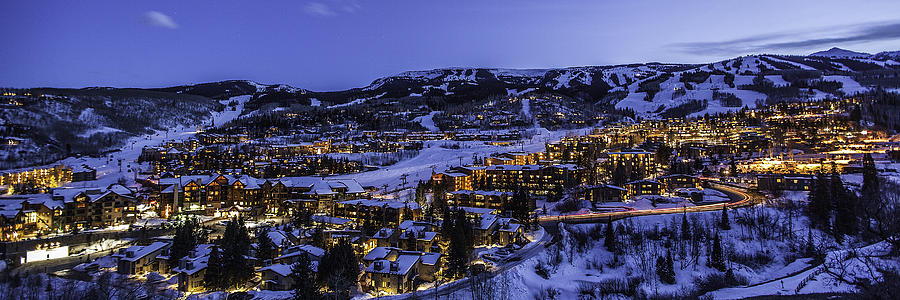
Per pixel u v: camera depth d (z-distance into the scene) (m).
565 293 109.56
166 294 100.38
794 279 96.38
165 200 188.25
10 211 146.00
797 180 194.75
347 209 175.88
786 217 147.12
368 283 107.69
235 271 103.94
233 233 123.88
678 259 123.75
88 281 106.31
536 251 130.25
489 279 107.94
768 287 94.19
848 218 130.88
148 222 174.50
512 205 162.88
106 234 150.38
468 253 125.31
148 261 114.31
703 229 139.75
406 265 106.62
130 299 94.75
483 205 184.38
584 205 186.50
